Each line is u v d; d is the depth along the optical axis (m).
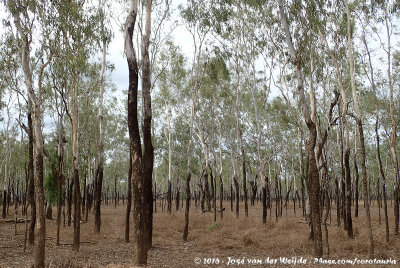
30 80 10.29
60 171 15.13
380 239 14.02
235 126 36.81
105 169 56.44
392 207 39.59
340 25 15.77
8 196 28.38
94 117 30.97
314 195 11.16
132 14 10.34
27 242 14.88
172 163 42.03
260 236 16.27
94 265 10.42
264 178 21.67
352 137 32.72
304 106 11.37
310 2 13.11
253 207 37.91
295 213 29.86
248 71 24.73
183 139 40.53
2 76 18.66
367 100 23.09
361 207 38.56
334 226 20.00
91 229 19.66
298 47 13.17
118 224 21.81
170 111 33.16
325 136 12.99
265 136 34.72
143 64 13.29
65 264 10.12
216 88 28.78
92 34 13.82
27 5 10.59
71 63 12.15
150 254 12.88
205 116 33.28
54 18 11.38
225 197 60.81
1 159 36.72
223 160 53.00
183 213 29.92
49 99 21.98
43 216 9.64
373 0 14.74
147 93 13.37
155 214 30.94
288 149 39.19
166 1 16.61
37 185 9.69
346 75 21.61
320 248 11.02
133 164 9.89
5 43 13.30
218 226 19.30
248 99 30.81
